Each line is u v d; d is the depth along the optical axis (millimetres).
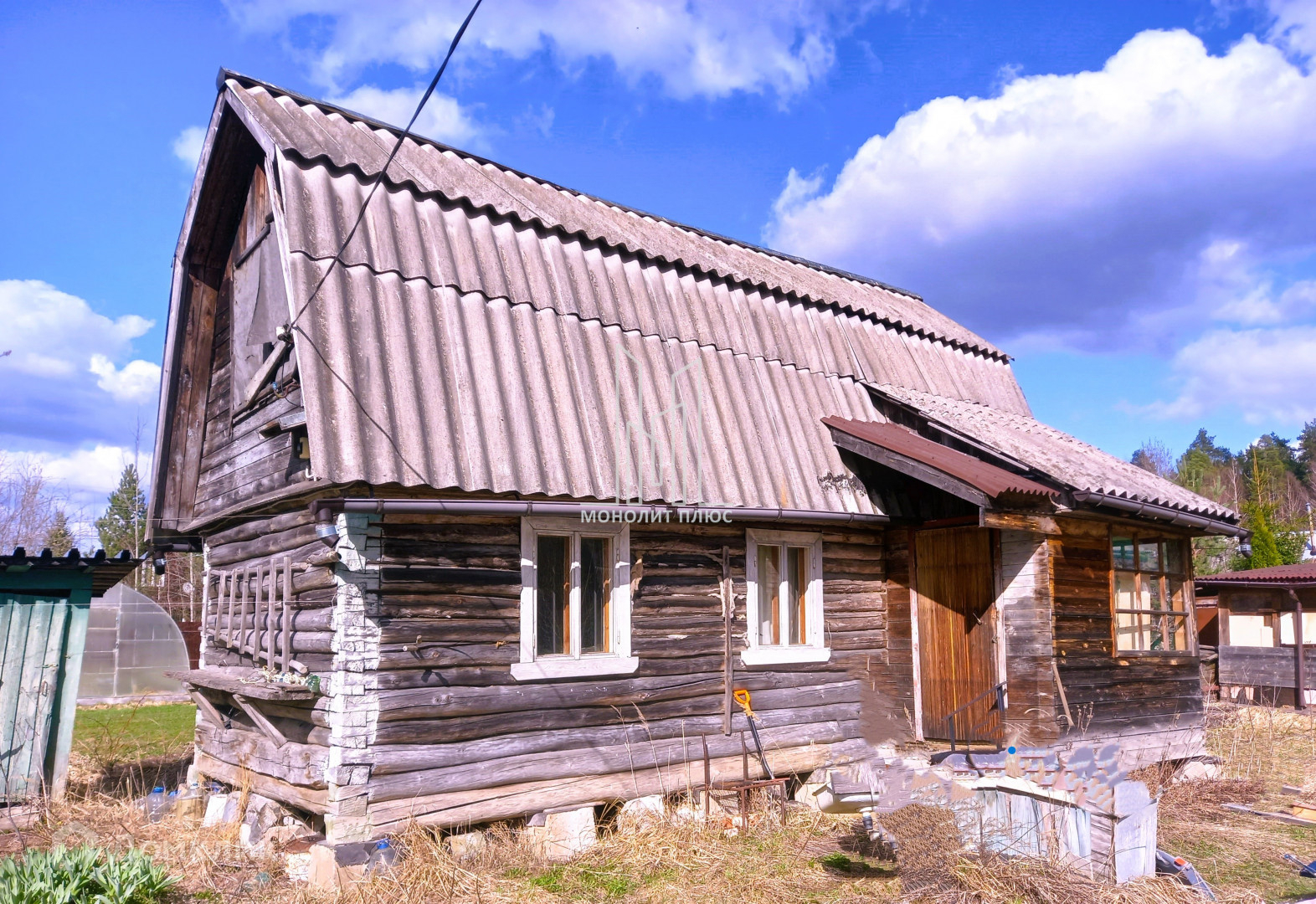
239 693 8148
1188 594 12977
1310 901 6867
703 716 9305
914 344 14250
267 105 9352
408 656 7547
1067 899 6086
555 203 11352
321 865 7043
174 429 11555
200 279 11359
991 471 9734
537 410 8750
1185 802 10188
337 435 7488
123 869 6520
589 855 7918
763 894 7090
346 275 8336
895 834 6938
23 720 9711
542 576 8555
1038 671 10070
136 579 36438
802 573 10594
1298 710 17953
